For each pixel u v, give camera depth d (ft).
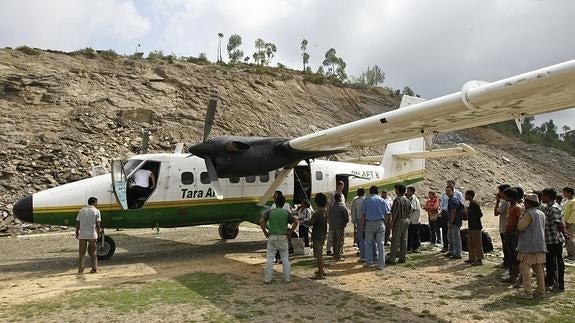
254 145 40.01
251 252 42.16
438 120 27.91
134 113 92.73
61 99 89.71
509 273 28.22
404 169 57.11
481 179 132.57
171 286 27.68
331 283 28.14
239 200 43.98
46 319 21.20
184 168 42.11
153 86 105.40
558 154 179.73
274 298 24.63
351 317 21.20
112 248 38.63
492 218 78.18
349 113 138.51
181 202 41.57
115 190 37.55
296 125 117.50
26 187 64.95
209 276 30.63
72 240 51.60
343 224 36.01
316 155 41.65
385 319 20.92
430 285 27.48
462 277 29.50
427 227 44.88
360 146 38.91
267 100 122.01
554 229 25.61
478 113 25.50
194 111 103.30
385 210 32.78
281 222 28.43
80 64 103.60
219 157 39.42
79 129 83.25
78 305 23.53
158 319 20.97
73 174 69.82
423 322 20.51
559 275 25.68
